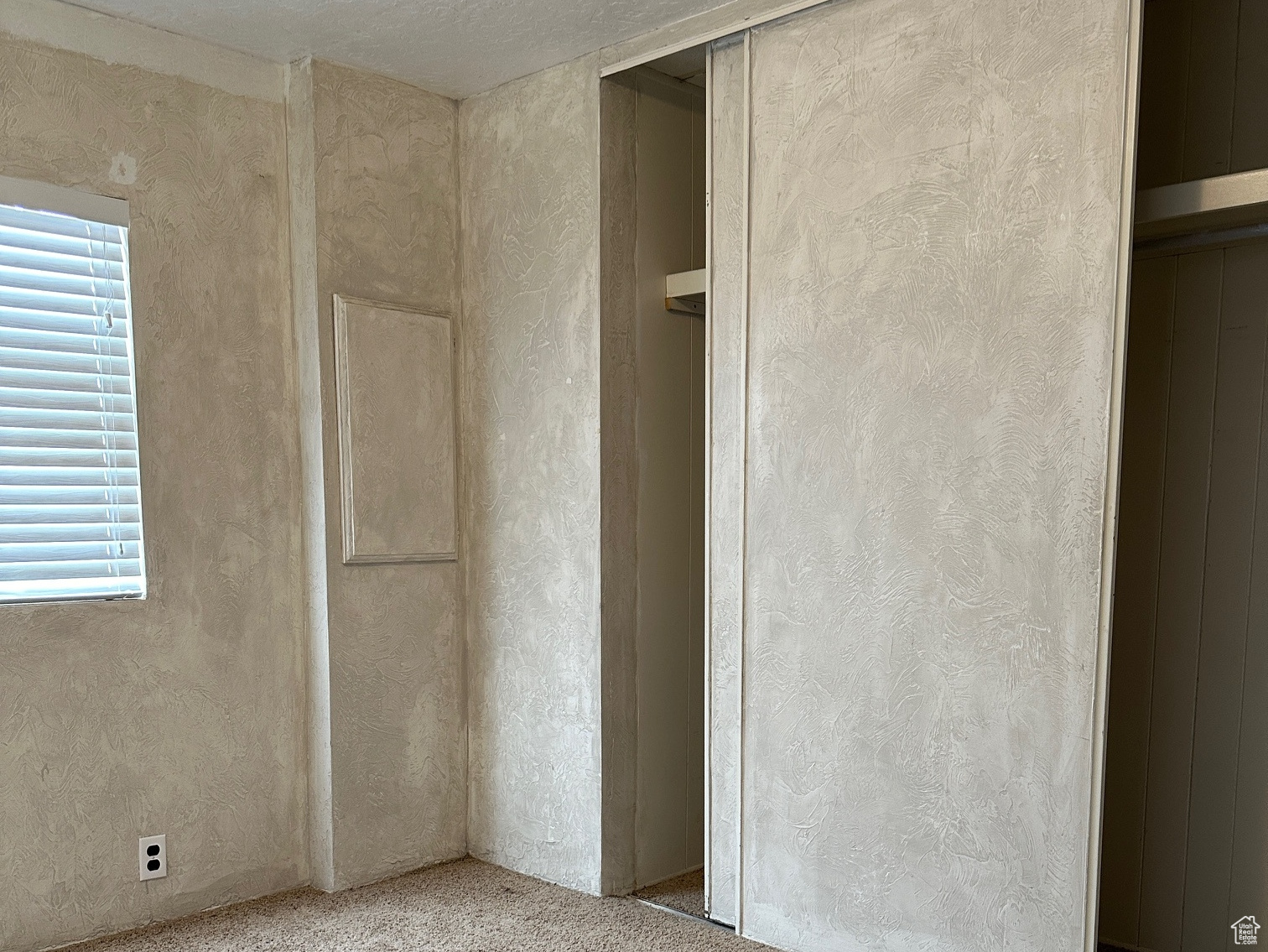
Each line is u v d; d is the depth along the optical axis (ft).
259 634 10.80
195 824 10.30
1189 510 8.92
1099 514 7.58
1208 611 8.84
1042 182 7.85
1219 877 8.80
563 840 11.08
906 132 8.56
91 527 9.71
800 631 9.29
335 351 10.86
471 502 12.07
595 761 10.69
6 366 9.15
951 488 8.35
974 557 8.21
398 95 11.49
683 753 11.57
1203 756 8.87
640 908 10.41
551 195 11.10
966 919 8.24
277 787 10.93
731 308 9.90
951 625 8.35
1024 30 7.91
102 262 9.76
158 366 10.07
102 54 9.70
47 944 9.33
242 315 10.71
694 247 11.66
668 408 11.37
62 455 9.48
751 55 9.54
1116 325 7.50
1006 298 8.04
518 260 11.48
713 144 10.02
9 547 9.18
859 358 8.89
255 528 10.78
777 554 9.45
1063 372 7.76
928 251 8.46
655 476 11.23
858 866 8.89
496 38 10.32
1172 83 8.95
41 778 9.30
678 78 11.35
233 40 10.37
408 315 11.46
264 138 10.87
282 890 10.93
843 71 8.93
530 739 11.41
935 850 8.42
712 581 10.05
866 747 8.84
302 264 10.90
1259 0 8.52
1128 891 9.30
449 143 12.03
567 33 10.21
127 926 9.82
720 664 9.98
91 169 9.62
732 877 9.91
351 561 10.93
